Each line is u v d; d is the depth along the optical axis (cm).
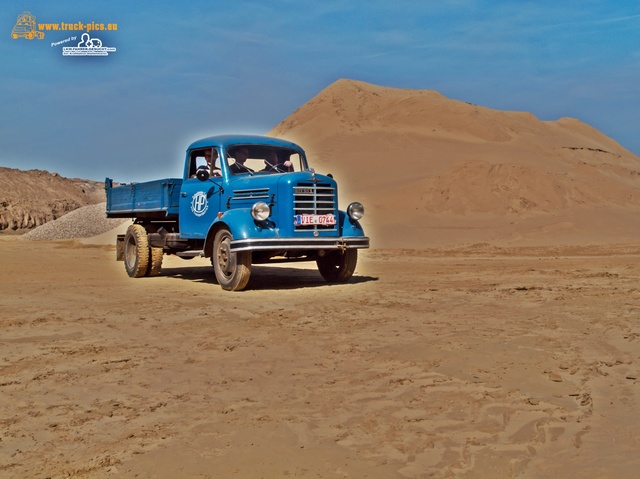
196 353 702
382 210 4141
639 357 667
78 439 450
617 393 547
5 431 468
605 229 3656
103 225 4466
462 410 505
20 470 400
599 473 389
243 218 1198
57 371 630
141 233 1534
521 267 1778
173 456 418
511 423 477
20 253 2694
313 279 1442
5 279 1509
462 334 778
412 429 464
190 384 582
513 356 671
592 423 475
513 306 989
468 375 601
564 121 8062
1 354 702
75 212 4716
